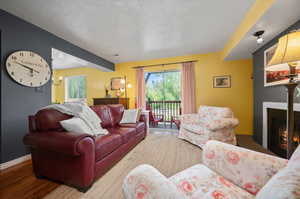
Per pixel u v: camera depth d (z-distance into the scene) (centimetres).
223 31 249
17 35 198
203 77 368
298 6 140
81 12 190
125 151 210
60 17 201
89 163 130
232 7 183
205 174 89
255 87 288
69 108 185
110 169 173
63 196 125
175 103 462
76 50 306
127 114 296
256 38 217
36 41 222
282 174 46
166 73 470
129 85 433
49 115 154
